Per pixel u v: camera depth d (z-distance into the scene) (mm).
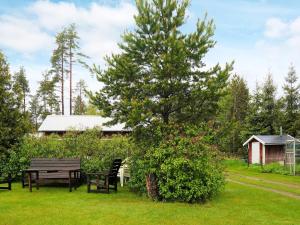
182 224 8125
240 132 37438
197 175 10852
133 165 12750
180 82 12461
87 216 8719
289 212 9711
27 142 16234
